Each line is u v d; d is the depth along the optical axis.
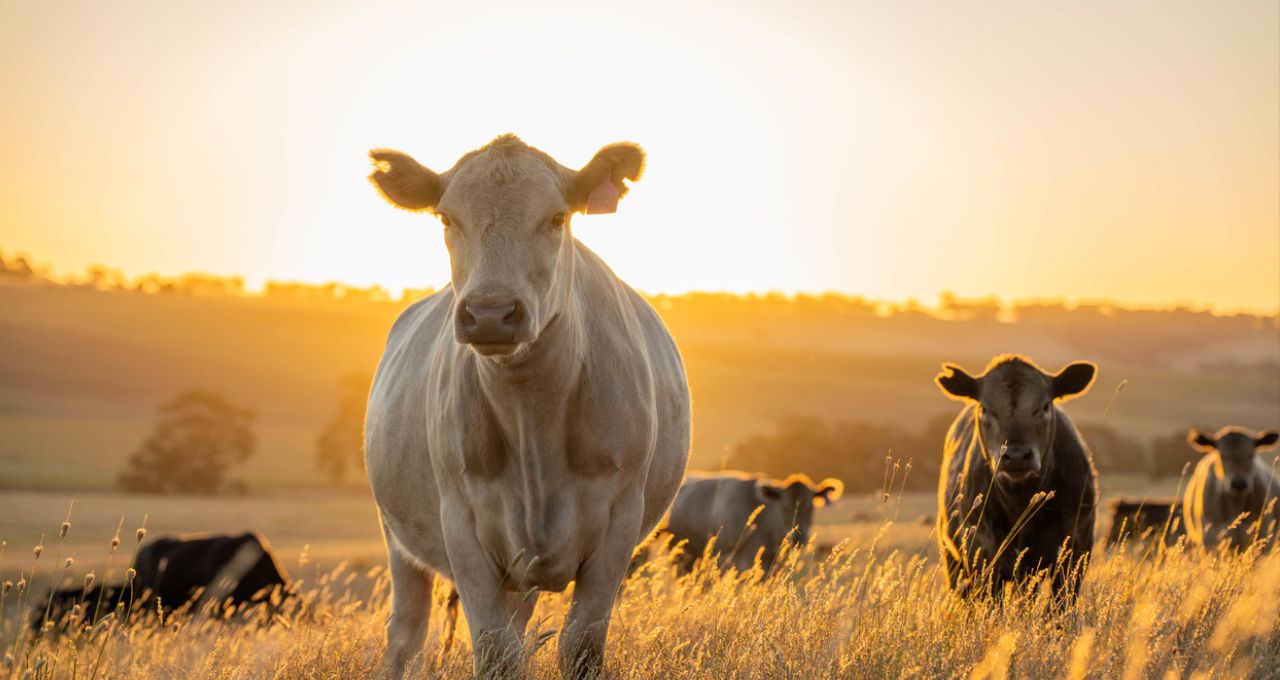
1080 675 4.40
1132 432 90.31
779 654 4.89
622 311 5.44
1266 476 14.55
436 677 5.20
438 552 5.67
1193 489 15.46
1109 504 19.94
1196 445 15.30
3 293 146.25
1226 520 14.47
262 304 149.12
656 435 5.52
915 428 81.06
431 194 4.92
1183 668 4.67
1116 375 146.75
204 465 79.81
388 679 5.73
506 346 4.38
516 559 4.98
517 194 4.62
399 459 5.71
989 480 7.79
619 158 4.81
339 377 119.44
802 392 109.94
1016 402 7.66
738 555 16.88
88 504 68.25
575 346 4.90
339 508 72.62
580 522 5.04
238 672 5.82
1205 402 123.19
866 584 5.84
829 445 59.53
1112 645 4.92
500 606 5.08
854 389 112.69
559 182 4.79
